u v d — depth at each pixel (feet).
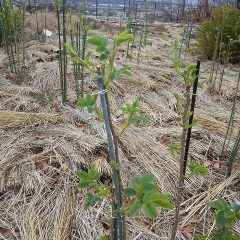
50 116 9.75
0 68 14.06
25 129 9.04
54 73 13.05
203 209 7.15
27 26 22.80
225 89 13.21
